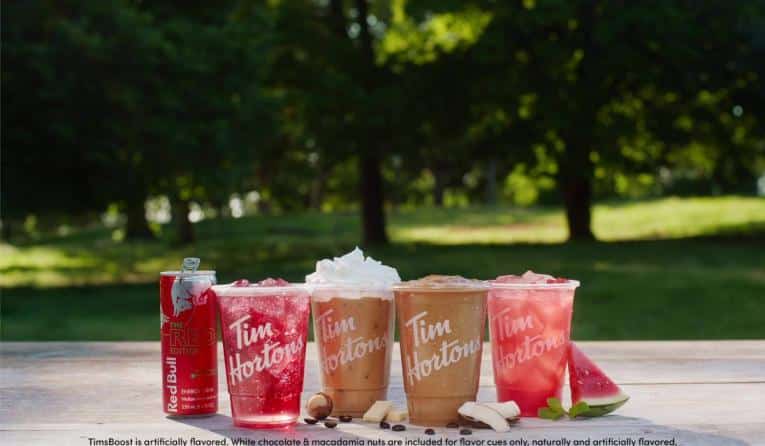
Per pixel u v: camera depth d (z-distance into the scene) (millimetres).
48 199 15164
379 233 22359
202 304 1969
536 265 15641
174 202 19656
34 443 1716
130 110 13633
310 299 2045
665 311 10281
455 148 22234
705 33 18516
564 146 20984
